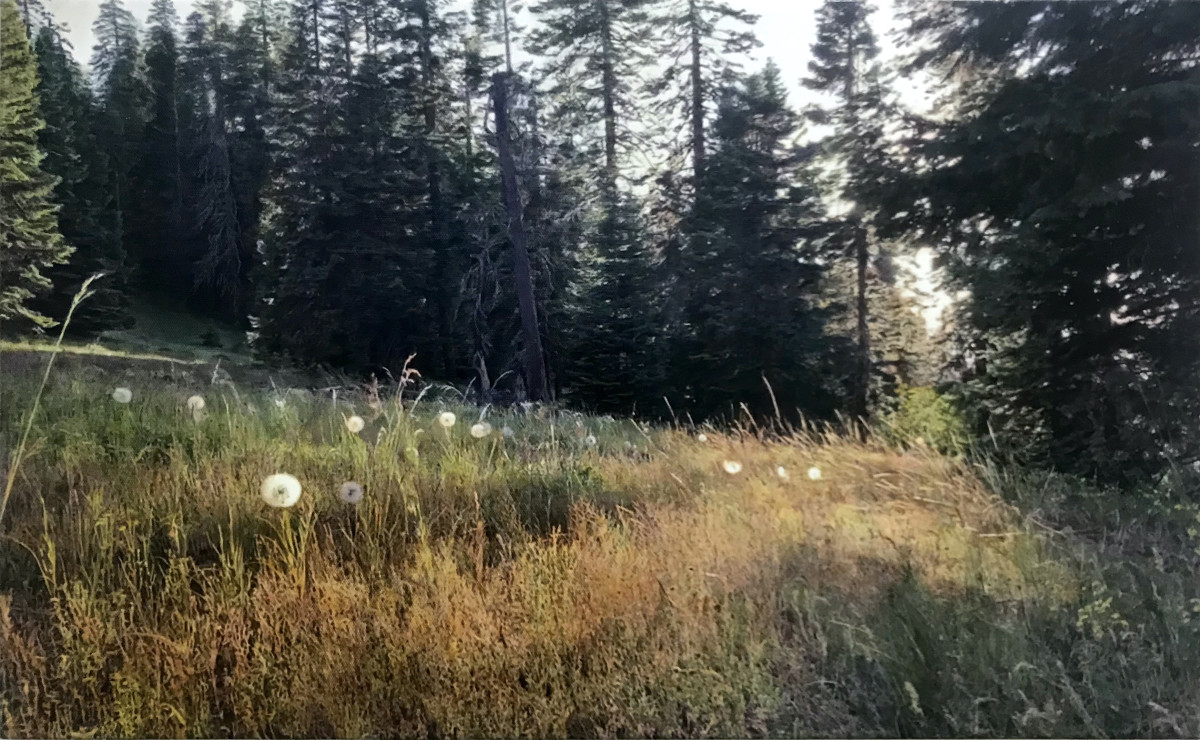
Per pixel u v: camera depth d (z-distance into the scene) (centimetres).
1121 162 545
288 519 333
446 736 230
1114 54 555
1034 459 578
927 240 689
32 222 862
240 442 461
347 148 1703
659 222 1488
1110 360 577
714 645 264
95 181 1304
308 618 266
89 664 240
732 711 243
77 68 1342
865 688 254
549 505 409
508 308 1691
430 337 1681
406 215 1736
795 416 1028
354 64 1823
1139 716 245
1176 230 549
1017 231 584
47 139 1095
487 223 1681
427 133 1866
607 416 916
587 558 309
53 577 279
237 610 264
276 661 249
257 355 1491
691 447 581
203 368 986
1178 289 561
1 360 638
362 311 1602
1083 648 261
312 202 1633
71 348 819
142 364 855
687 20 1364
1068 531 369
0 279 833
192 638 249
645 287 1445
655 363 1395
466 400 1180
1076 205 539
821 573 316
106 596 276
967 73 674
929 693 247
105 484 367
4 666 245
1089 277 588
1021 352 601
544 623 269
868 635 262
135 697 229
